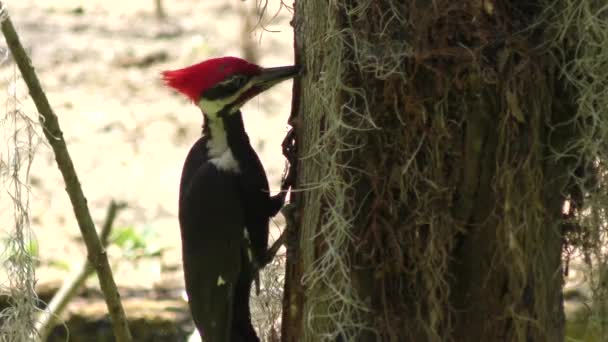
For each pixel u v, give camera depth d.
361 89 6.95
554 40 6.70
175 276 13.93
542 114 6.82
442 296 7.00
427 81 6.77
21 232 8.12
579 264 9.11
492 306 7.02
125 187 16.44
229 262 9.03
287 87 19.11
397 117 6.90
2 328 8.20
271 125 17.58
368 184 7.06
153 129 18.19
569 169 6.99
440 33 6.64
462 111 6.77
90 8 22.72
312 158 7.35
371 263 7.12
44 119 8.03
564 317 7.39
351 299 7.13
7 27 7.85
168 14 22.31
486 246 6.95
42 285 13.09
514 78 6.64
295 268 7.73
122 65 20.17
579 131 6.89
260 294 9.27
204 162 9.13
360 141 7.00
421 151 6.90
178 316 12.79
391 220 7.03
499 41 6.62
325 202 7.22
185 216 9.12
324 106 7.07
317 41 7.20
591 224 7.00
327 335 7.18
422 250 7.00
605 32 6.66
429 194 6.91
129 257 14.50
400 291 7.11
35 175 16.31
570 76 6.77
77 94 19.23
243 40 19.11
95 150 17.52
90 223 8.20
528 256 6.94
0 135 12.79
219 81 8.82
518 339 7.02
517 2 6.70
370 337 7.18
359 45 6.88
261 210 9.16
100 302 12.87
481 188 6.89
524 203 6.86
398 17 6.75
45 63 20.14
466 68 6.67
